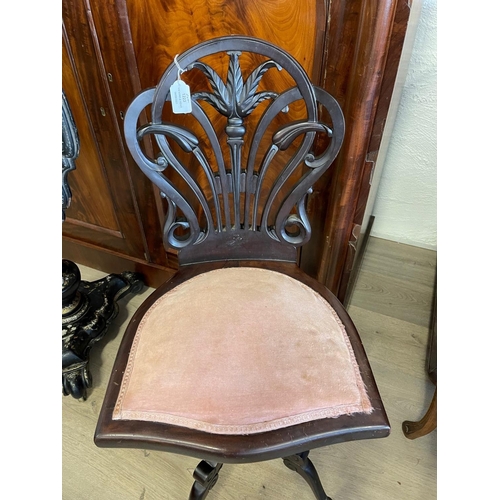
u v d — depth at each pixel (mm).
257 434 596
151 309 790
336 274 1142
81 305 1258
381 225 1718
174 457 1049
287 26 812
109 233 1382
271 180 1056
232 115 734
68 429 1110
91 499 975
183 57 668
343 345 710
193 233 850
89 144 1162
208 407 618
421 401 1137
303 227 847
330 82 848
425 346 1285
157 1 852
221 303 758
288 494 970
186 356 673
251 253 897
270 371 651
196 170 1098
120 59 946
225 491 978
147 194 1196
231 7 820
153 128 708
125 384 671
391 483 979
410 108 1362
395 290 1488
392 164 1521
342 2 746
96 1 876
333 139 733
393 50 765
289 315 739
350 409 625
